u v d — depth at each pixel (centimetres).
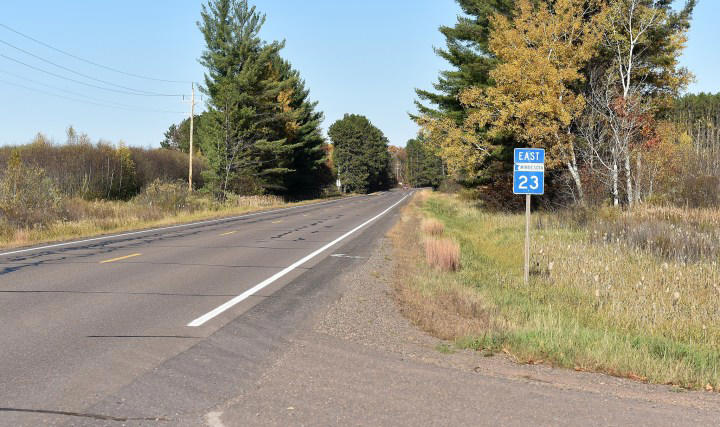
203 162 6550
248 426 406
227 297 907
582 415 440
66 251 1523
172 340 643
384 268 1262
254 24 5056
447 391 489
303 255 1472
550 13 2730
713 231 1719
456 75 3553
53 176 3900
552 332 702
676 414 450
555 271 1352
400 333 707
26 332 670
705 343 781
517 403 464
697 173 2352
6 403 445
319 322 750
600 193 2506
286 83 5081
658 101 2795
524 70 2534
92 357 572
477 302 891
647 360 600
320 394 475
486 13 3241
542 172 1185
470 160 2981
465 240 2019
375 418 424
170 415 424
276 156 5484
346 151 11581
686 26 2789
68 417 418
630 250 1579
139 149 5522
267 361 569
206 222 2744
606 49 2727
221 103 4869
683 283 1173
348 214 3494
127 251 1529
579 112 2500
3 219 2011
